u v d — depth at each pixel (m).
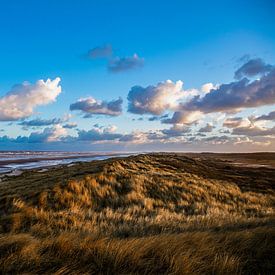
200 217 12.03
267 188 29.89
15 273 4.53
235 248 5.96
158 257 5.34
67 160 99.44
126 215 12.06
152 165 37.81
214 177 34.88
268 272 5.09
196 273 4.73
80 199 15.14
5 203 13.79
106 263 5.00
